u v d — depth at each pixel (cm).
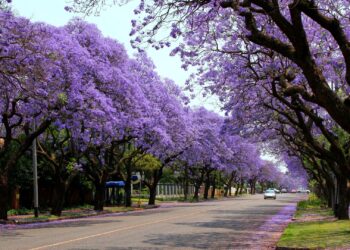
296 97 1598
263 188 15988
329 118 2370
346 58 938
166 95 4006
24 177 3622
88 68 2552
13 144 3406
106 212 3634
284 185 17938
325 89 904
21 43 1844
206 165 6556
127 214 3441
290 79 1455
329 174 3152
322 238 1486
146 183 5178
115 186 5119
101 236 1719
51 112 2412
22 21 1927
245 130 2641
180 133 4231
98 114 2509
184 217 2902
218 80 2059
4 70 1850
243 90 2038
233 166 6750
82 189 4859
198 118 5425
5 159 3362
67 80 2378
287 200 6631
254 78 1886
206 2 1050
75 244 1455
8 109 2511
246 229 2033
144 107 3228
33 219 2628
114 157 4356
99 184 3797
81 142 3106
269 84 1961
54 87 2262
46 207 4116
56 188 3088
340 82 1850
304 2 894
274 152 4162
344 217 2327
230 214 3198
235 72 1930
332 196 3069
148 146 3853
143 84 3706
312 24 1662
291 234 1642
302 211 3319
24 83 1939
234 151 6494
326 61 1678
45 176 3781
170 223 2397
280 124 2556
